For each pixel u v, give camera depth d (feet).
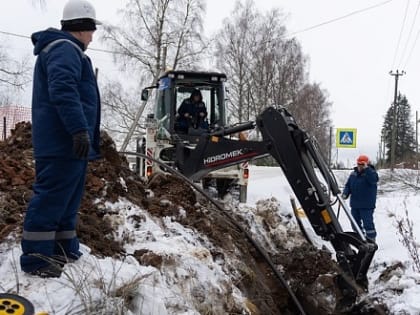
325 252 21.70
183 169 23.38
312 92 131.13
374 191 30.04
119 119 97.25
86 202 16.74
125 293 11.02
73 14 11.63
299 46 123.85
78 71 11.09
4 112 53.21
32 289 10.77
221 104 38.34
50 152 11.03
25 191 16.01
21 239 12.46
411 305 17.65
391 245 28.19
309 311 19.77
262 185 50.14
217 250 18.56
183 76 37.55
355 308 17.93
